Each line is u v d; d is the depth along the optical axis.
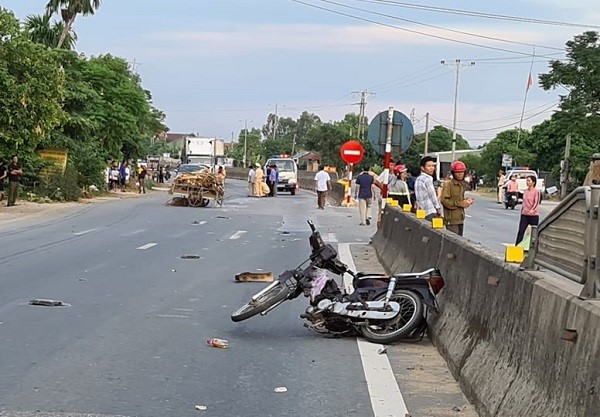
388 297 9.32
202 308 11.23
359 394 7.20
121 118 49.81
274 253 18.39
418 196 14.27
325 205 41.91
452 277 9.30
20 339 8.95
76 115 43.81
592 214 4.94
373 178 28.09
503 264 7.08
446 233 10.62
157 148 130.25
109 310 10.83
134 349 8.68
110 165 54.12
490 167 85.31
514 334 6.25
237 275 13.74
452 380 7.67
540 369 5.41
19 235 21.33
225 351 8.77
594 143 69.69
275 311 11.24
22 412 6.38
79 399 6.80
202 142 62.84
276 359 8.47
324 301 9.52
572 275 5.32
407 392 7.27
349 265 16.30
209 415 6.51
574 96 51.31
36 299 11.44
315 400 7.00
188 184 38.00
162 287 12.97
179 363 8.16
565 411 4.71
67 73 43.75
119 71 55.12
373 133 19.12
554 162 74.00
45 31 52.44
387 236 17.23
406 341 9.41
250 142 156.75
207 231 24.19
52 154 42.16
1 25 28.47
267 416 6.53
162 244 19.88
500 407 5.89
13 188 32.84
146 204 39.38
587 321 4.64
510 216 39.03
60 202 38.84
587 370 4.50
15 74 29.16
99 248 18.50
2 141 29.53
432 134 119.44
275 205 41.38
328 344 9.23
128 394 7.01
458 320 8.45
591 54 50.06
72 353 8.39
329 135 90.25
